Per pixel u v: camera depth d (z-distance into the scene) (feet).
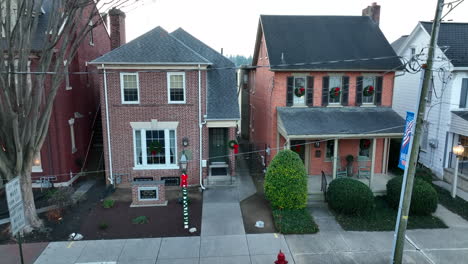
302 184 43.06
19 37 34.47
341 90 56.85
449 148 57.21
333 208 44.27
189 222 41.14
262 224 40.45
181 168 52.65
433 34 27.07
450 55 55.62
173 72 50.01
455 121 54.60
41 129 38.42
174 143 52.60
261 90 66.69
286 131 49.90
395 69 55.26
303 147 57.82
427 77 27.71
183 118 51.60
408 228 40.22
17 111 35.94
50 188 51.47
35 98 36.42
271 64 54.49
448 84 55.93
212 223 41.01
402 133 49.98
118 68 49.16
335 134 49.52
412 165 29.55
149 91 50.42
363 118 54.44
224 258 33.35
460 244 36.60
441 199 49.21
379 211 44.75
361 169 58.18
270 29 60.13
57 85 37.73
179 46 50.44
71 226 39.99
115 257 33.45
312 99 56.59
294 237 37.68
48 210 44.45
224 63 57.41
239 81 95.09
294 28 60.75
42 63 35.86
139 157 52.90
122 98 50.37
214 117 51.83
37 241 36.58
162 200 46.39
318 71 55.57
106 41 77.56
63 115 51.19
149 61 48.49
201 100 51.37
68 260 32.89
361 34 60.75
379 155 58.08
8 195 23.99
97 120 69.51
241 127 93.50
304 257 33.65
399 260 31.07
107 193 50.06
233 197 49.44
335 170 50.75
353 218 42.45
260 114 68.13
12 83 34.86
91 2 36.24
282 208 43.73
